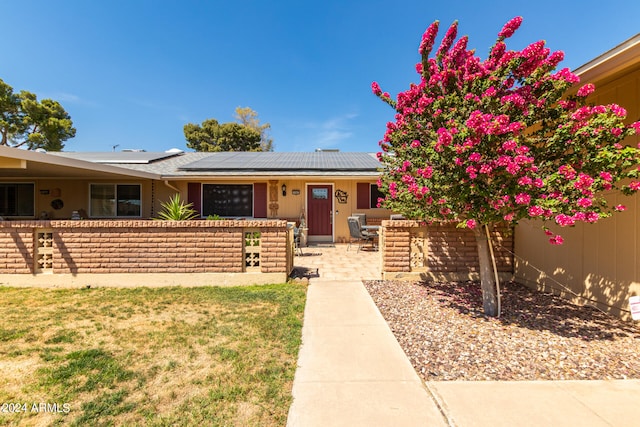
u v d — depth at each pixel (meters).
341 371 2.60
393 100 4.30
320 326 3.58
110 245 5.37
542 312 4.04
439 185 3.46
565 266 4.61
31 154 6.30
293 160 12.38
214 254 5.46
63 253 5.34
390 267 5.66
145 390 2.30
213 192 11.12
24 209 11.23
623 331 3.42
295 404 2.15
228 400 2.19
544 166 3.22
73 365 2.62
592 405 2.13
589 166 2.98
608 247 3.97
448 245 5.59
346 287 5.26
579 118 3.00
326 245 10.68
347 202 11.22
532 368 2.66
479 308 4.23
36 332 3.33
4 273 5.34
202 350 2.93
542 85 3.27
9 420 1.97
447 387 2.37
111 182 11.22
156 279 5.40
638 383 2.42
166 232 5.41
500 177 3.16
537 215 2.88
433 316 3.93
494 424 1.94
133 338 3.19
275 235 5.51
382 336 3.32
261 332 3.37
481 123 2.91
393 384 2.41
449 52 3.93
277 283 5.50
